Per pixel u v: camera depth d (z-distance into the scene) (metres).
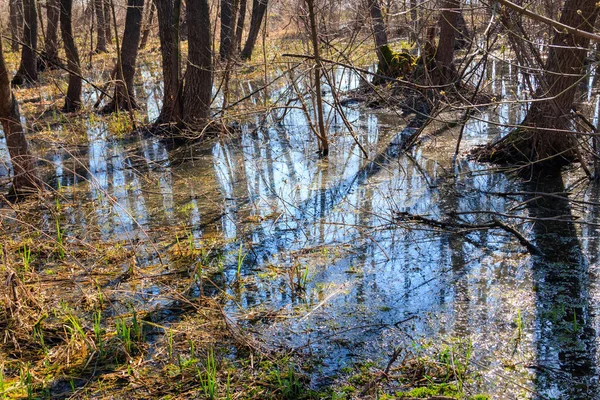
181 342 4.75
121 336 4.79
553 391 4.00
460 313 5.01
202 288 5.55
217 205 7.89
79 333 4.79
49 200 8.34
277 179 8.98
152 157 10.60
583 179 7.82
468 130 11.13
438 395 3.96
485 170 8.76
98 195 8.55
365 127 11.90
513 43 7.37
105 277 5.92
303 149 10.62
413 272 5.79
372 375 4.25
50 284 5.79
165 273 5.96
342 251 6.35
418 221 7.01
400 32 15.04
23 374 4.36
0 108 7.91
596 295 5.16
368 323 4.93
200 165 9.93
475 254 6.10
